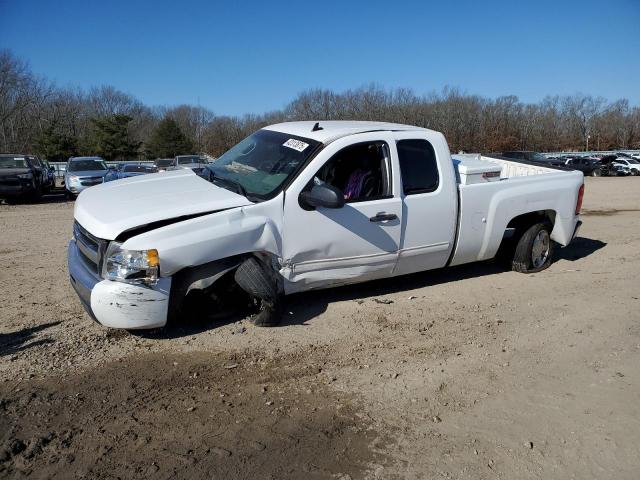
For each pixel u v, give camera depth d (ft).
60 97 222.28
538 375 13.19
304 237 15.64
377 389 12.34
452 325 16.12
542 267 22.53
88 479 9.09
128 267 13.33
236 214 14.55
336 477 9.37
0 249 25.95
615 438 10.70
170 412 11.15
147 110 257.14
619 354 14.46
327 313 16.76
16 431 10.30
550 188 21.22
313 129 17.57
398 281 20.34
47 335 14.56
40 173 62.80
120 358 13.38
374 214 16.69
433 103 203.82
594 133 266.98
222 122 210.59
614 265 23.66
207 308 15.29
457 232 18.89
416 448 10.25
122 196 15.72
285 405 11.56
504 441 10.53
